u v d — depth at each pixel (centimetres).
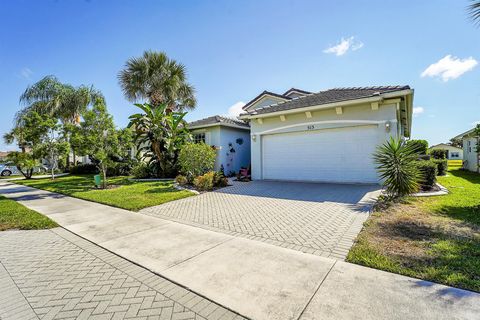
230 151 1634
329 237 423
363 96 913
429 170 840
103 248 414
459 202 635
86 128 1134
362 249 357
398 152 677
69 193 1041
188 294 265
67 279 309
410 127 1642
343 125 1005
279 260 338
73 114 2203
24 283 301
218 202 764
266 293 258
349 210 593
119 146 1195
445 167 1468
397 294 246
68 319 229
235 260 344
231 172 1628
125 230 510
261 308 233
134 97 1694
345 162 1016
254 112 1265
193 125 1659
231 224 530
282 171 1194
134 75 1616
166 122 1507
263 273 302
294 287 267
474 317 209
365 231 436
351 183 998
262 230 479
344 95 1049
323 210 605
